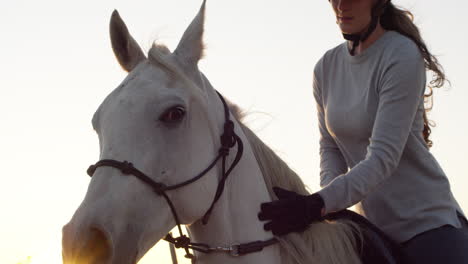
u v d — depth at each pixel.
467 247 2.55
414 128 2.69
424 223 2.62
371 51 2.68
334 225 2.50
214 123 2.28
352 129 2.74
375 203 2.73
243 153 2.39
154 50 2.22
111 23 2.40
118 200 1.93
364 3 2.63
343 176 2.43
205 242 2.29
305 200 2.36
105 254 1.87
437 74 2.88
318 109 3.06
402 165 2.68
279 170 2.57
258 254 2.31
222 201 2.28
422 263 2.57
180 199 2.11
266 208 2.36
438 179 2.70
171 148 2.08
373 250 2.46
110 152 1.99
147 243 2.04
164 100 2.08
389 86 2.55
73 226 1.86
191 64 2.27
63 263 1.87
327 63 2.94
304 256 2.38
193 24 2.31
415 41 2.72
